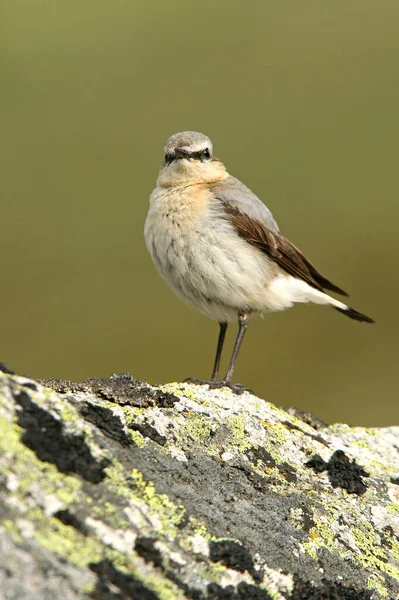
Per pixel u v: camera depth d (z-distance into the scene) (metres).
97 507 6.27
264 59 27.97
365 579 7.34
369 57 28.27
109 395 8.15
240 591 6.46
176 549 6.44
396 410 21.02
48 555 5.60
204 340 22.20
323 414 20.81
